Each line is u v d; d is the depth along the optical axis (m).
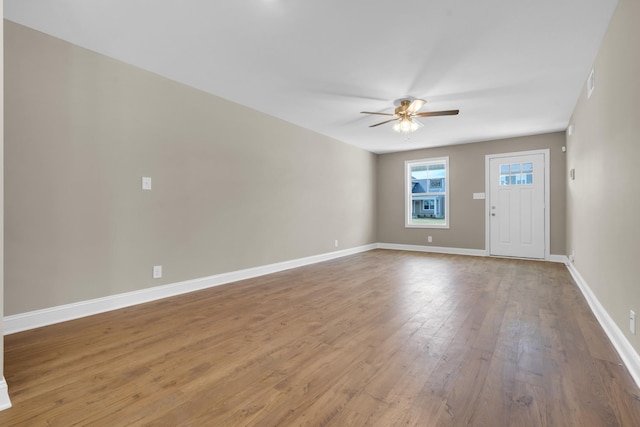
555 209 5.68
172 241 3.45
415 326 2.58
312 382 1.75
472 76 3.32
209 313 2.90
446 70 3.18
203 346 2.21
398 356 2.06
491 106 4.23
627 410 1.50
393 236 7.52
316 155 5.63
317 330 2.51
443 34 2.56
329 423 1.42
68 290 2.70
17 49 2.42
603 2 2.16
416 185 7.82
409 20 2.37
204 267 3.78
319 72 3.24
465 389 1.68
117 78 3.00
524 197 5.98
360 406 1.54
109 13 2.31
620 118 2.19
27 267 2.48
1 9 1.47
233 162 4.12
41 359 2.01
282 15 2.32
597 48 2.75
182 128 3.54
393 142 6.47
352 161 6.71
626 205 2.07
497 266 5.24
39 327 2.53
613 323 2.32
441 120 4.88
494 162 6.27
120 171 3.02
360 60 2.99
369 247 7.34
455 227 6.71
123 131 3.04
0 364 1.51
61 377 1.80
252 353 2.11
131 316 2.81
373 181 7.53
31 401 1.57
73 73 2.72
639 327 1.81
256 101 4.10
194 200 3.66
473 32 2.52
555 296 3.46
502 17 2.33
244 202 4.27
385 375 1.83
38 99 2.53
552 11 2.26
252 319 2.75
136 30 2.53
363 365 1.94
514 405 1.54
